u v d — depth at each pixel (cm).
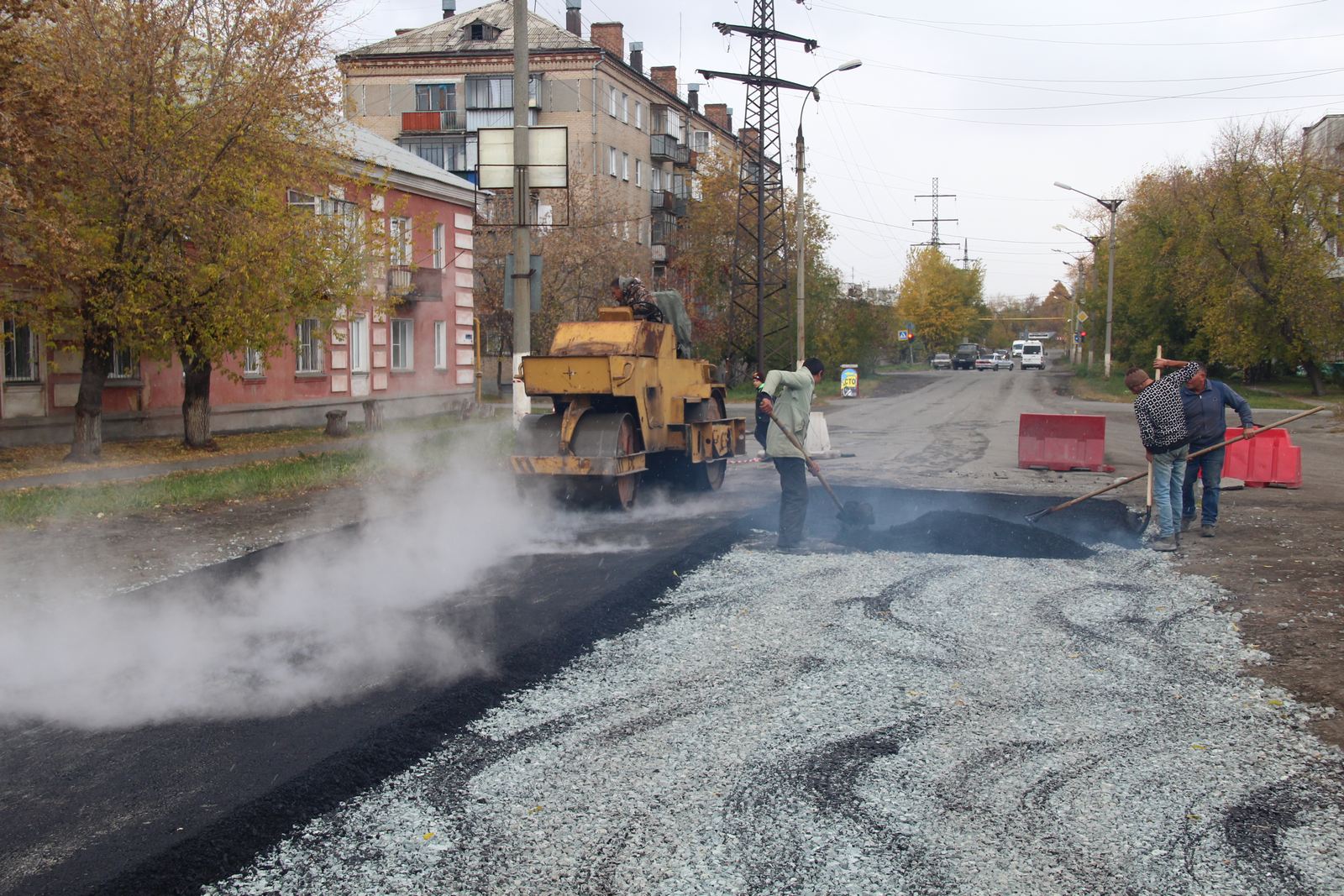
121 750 474
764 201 4656
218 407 2445
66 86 1477
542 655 618
